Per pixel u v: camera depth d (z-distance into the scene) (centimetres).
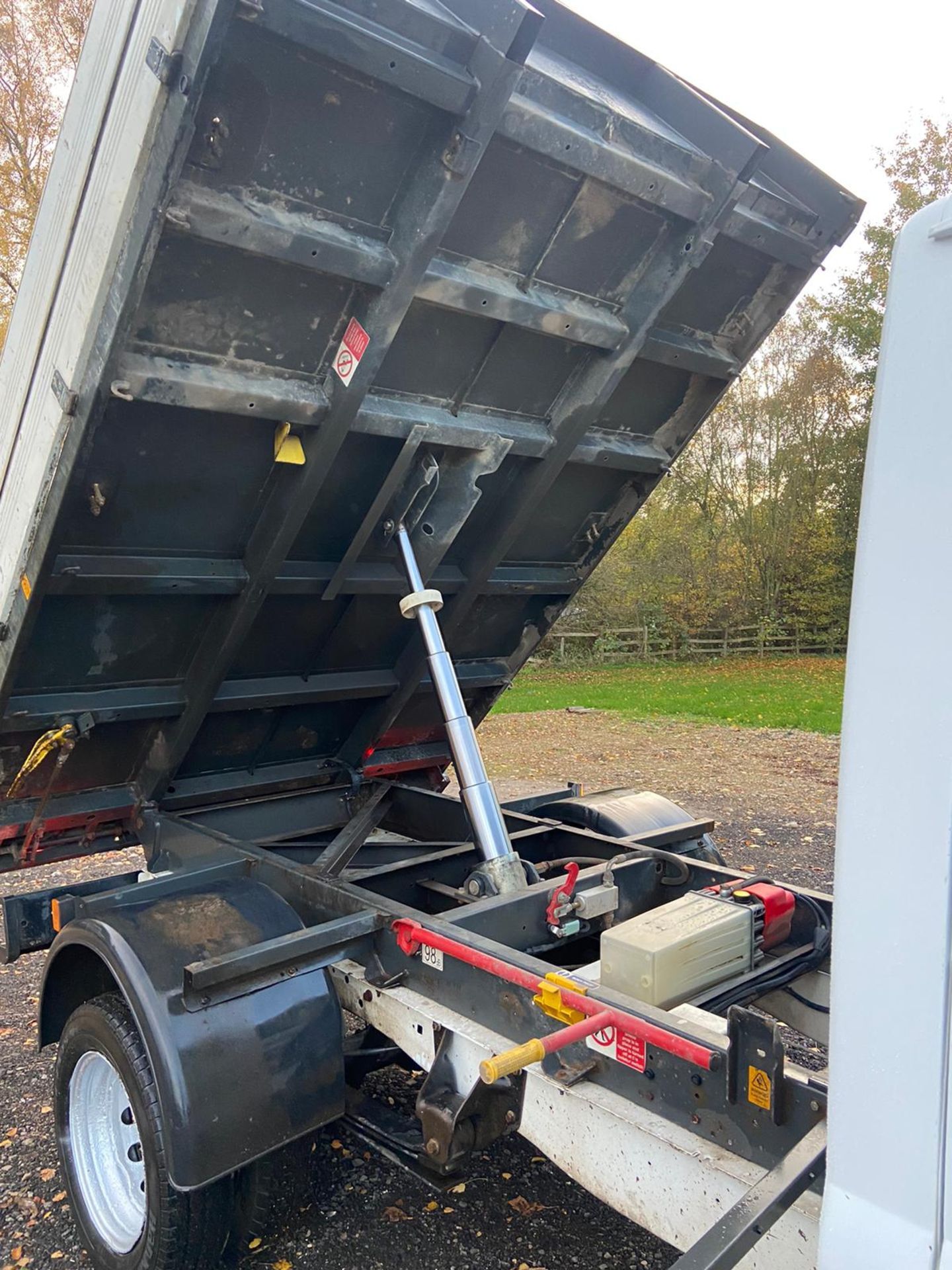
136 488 295
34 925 362
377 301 272
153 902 288
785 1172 161
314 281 268
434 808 441
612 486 416
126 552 311
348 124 240
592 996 214
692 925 240
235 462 306
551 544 429
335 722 449
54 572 293
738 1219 151
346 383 285
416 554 362
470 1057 242
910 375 133
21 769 359
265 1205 266
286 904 296
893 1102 131
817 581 2900
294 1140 256
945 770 126
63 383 263
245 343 272
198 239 240
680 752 1273
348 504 345
